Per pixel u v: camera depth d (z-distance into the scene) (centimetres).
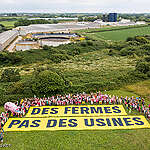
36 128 3288
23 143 2914
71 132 3166
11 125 3381
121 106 4025
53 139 2995
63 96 4459
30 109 3966
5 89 4806
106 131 3177
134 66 7119
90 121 3478
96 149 2758
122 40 13738
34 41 12594
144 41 11975
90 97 4331
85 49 11262
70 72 6494
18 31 15800
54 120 3531
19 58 8606
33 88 4475
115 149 2755
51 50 10206
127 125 3331
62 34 15850
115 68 6912
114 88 4975
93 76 6000
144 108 3738
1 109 3984
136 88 4994
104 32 17412
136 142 2894
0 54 8625
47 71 4734
